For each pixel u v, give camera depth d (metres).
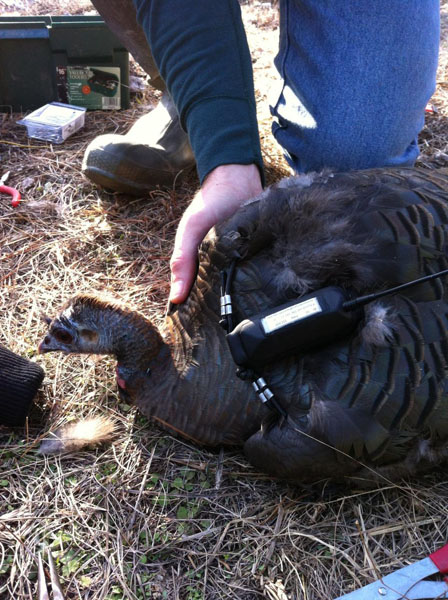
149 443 0.66
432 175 0.64
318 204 0.59
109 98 1.15
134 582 0.55
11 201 0.96
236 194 0.68
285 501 0.60
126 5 0.87
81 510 0.60
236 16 0.71
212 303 0.61
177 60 0.70
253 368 0.56
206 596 0.54
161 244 0.89
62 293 0.82
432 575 0.54
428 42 0.75
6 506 0.61
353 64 0.74
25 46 1.10
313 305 0.53
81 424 0.66
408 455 0.55
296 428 0.54
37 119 1.08
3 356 0.67
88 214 0.94
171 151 0.94
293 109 0.79
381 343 0.53
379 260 0.56
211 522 0.59
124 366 0.65
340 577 0.55
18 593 0.55
